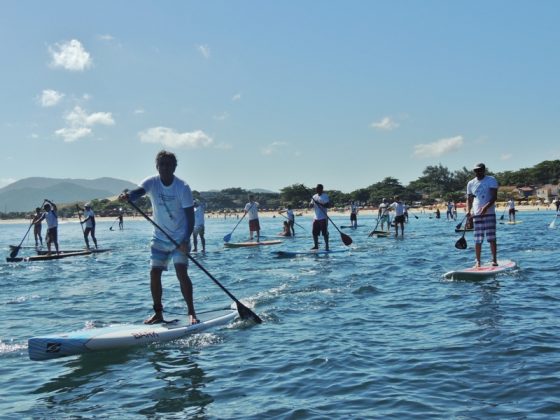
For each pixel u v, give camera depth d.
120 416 4.44
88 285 11.92
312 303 8.60
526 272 11.12
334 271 12.46
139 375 5.46
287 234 29.52
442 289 9.55
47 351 6.00
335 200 137.00
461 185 144.38
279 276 11.81
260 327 7.17
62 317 8.34
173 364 5.77
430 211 89.50
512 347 5.79
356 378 5.11
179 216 7.04
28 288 11.69
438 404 4.41
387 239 24.03
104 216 132.12
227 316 7.57
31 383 5.34
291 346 6.24
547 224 34.41
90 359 6.04
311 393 4.80
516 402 4.37
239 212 127.81
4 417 4.48
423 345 6.05
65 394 5.00
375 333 6.66
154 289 7.17
